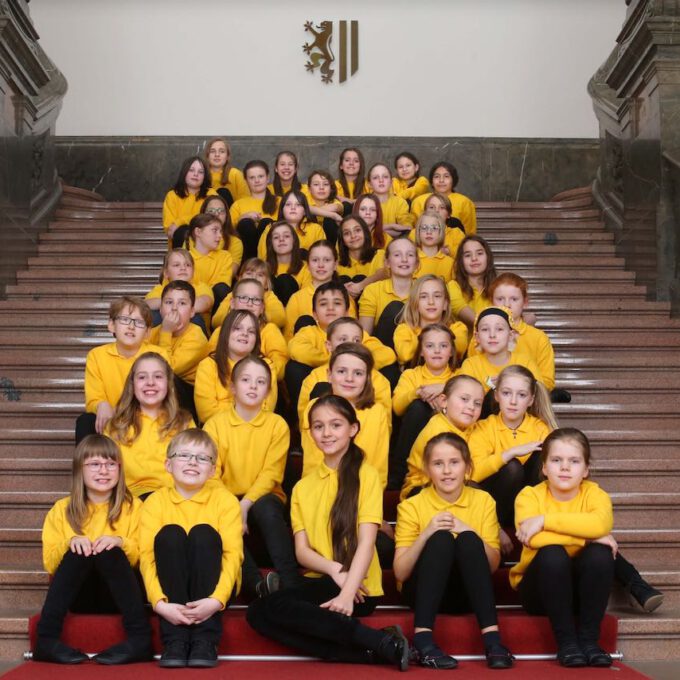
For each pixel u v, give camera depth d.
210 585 3.67
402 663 3.50
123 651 3.63
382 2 10.25
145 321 4.78
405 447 4.64
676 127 6.79
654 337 6.24
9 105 7.24
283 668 3.55
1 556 4.36
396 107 10.16
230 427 4.30
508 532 4.36
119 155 10.02
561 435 3.91
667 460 4.82
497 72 10.20
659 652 3.88
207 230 6.26
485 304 5.69
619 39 8.05
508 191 10.09
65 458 4.91
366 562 3.76
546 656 3.77
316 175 7.36
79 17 10.15
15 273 7.24
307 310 5.68
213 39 10.19
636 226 7.25
